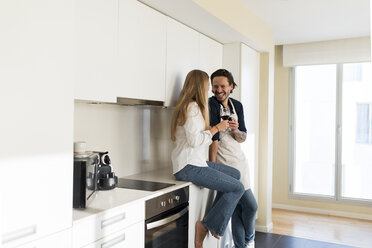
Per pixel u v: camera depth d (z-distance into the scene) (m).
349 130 4.66
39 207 1.21
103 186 1.92
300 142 4.95
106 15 1.77
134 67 2.01
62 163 1.30
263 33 3.63
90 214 1.44
